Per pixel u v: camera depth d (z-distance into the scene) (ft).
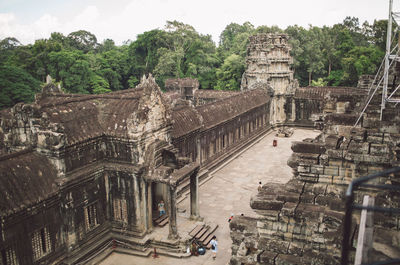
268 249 52.39
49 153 94.89
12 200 82.69
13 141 102.32
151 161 109.50
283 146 231.50
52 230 93.97
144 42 444.96
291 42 366.22
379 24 359.05
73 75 349.61
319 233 49.98
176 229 110.83
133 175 107.14
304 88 279.28
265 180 170.71
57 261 96.07
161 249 110.42
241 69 389.39
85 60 363.97
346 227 22.56
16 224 83.51
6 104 278.46
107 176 111.34
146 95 110.01
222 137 193.06
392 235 33.17
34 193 87.71
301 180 59.31
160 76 427.33
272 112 280.51
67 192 96.68
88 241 105.70
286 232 52.65
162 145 116.67
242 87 302.66
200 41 433.48
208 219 130.72
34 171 91.04
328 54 396.37
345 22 458.91
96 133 107.14
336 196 56.08
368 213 28.99
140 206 109.81
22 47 401.08
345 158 55.62
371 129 58.08
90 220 107.24
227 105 204.95
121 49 564.71
